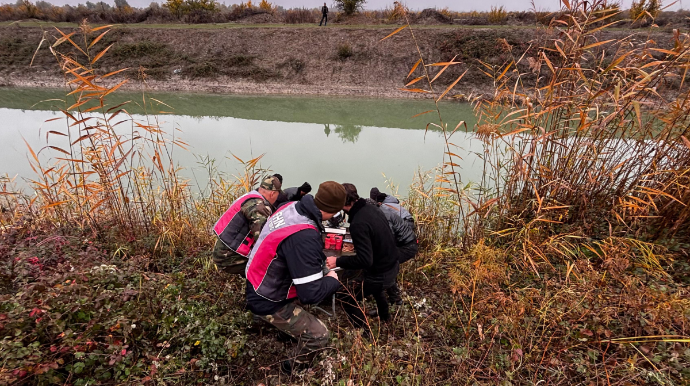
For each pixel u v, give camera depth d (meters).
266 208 2.77
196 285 3.09
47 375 1.89
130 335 2.27
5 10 24.91
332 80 18.69
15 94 15.85
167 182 4.18
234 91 18.06
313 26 23.16
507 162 3.72
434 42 19.23
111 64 19.50
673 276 2.96
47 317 2.12
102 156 3.74
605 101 3.17
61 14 25.52
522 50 16.58
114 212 3.96
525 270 3.20
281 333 2.61
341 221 3.69
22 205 4.48
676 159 3.31
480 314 2.75
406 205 4.52
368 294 2.75
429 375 2.24
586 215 3.56
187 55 20.05
